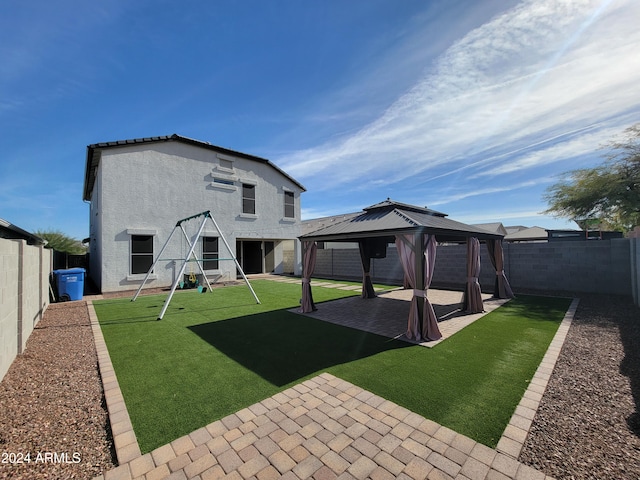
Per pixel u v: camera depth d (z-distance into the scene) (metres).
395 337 5.62
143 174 12.09
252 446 2.50
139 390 3.55
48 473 2.21
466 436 2.58
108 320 7.09
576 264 9.92
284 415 2.98
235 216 15.11
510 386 3.52
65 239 19.75
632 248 8.04
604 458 2.27
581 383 3.54
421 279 5.55
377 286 12.88
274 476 2.16
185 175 13.34
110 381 3.78
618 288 9.23
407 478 2.12
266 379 3.83
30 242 10.26
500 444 2.46
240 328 6.34
